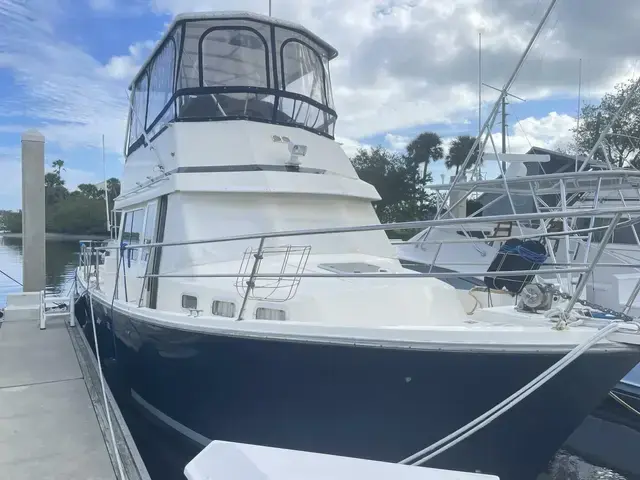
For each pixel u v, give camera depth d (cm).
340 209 558
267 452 178
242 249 494
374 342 333
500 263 453
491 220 327
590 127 1850
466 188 782
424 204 3762
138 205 625
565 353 312
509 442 341
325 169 580
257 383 384
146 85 692
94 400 488
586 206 949
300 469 166
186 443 495
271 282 434
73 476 347
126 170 723
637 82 619
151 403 548
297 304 395
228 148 536
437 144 3816
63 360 622
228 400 410
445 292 447
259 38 577
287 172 534
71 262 2572
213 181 504
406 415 347
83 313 905
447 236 989
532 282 418
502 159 727
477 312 425
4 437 407
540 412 330
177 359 437
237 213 509
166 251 513
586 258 533
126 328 536
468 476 163
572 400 329
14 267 2461
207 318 405
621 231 935
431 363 326
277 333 360
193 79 562
